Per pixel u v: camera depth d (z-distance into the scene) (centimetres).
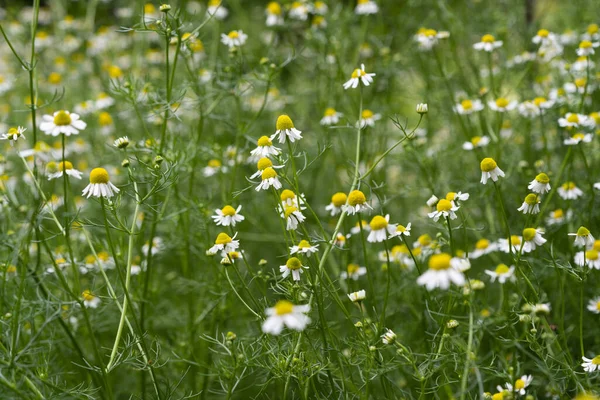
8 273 462
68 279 543
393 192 661
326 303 512
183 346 520
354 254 548
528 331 376
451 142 707
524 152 632
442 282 305
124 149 446
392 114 733
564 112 595
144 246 557
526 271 436
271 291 586
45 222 673
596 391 366
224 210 419
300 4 728
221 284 520
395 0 860
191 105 616
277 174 408
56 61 900
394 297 511
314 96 796
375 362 392
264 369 424
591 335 470
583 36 616
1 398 371
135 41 887
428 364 371
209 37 822
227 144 648
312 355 412
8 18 988
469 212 551
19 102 882
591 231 505
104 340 582
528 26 789
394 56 718
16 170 741
